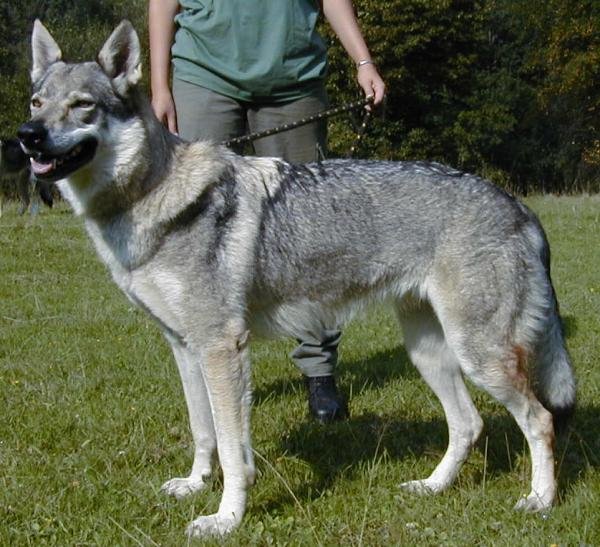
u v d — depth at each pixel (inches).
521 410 135.2
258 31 165.2
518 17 1098.7
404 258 138.1
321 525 126.6
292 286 137.4
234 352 128.6
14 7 1221.7
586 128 1122.0
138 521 126.6
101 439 162.4
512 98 1078.4
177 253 128.5
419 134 1039.6
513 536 120.6
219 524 124.2
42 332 257.3
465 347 135.3
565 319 264.5
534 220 141.4
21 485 137.2
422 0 964.0
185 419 175.9
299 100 170.4
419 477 148.0
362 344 243.3
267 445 160.4
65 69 132.4
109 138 129.2
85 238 446.9
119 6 1315.2
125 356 227.5
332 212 137.3
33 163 129.0
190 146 134.9
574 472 144.4
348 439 165.3
